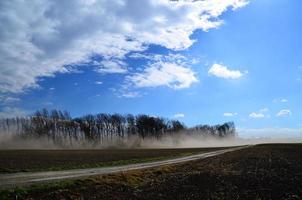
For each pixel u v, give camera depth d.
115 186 40.34
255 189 38.50
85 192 36.22
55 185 36.09
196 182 43.03
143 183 44.28
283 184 41.00
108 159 79.19
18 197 30.91
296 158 73.69
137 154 103.06
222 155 93.88
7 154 93.62
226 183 41.94
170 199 34.00
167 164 68.38
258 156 81.31
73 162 68.75
